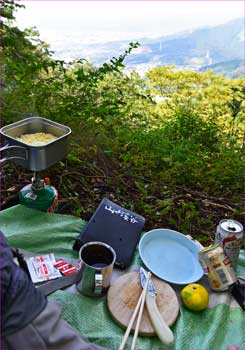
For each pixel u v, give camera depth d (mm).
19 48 2773
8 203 1874
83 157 2375
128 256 1457
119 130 2586
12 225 1614
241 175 2324
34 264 1395
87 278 1247
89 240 1507
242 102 3592
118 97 2818
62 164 2223
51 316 911
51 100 2402
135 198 2152
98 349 999
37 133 1692
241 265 1527
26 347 855
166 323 1206
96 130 2447
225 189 2330
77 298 1269
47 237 1572
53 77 2500
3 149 1468
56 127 1679
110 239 1501
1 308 820
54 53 2934
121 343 1127
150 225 1953
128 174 2332
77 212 1914
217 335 1208
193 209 2033
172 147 2504
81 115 2357
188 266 1475
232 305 1328
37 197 1718
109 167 2389
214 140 2738
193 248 1553
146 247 1533
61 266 1409
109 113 2510
